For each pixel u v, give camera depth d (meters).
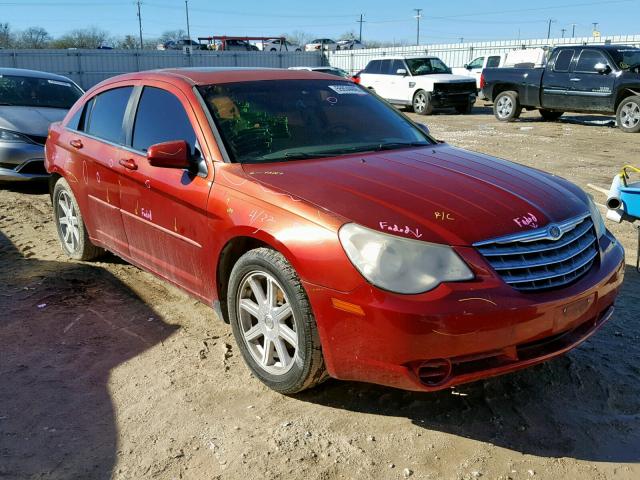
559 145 12.82
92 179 4.76
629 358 3.69
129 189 4.26
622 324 4.14
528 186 3.37
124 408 3.25
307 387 3.20
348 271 2.79
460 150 4.18
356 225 2.85
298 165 3.54
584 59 15.69
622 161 10.80
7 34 61.12
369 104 4.52
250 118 3.88
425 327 2.66
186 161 3.61
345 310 2.81
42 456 2.87
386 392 3.35
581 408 3.20
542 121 17.84
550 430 3.03
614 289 3.31
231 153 3.62
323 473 2.73
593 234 3.36
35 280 5.04
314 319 2.98
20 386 3.46
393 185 3.21
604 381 3.44
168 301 4.63
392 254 2.76
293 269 3.04
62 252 5.76
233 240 3.37
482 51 33.19
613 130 15.40
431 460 2.81
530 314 2.79
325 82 4.53
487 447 2.90
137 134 4.32
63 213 5.58
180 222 3.77
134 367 3.67
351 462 2.80
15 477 2.73
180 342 3.97
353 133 4.10
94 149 4.72
